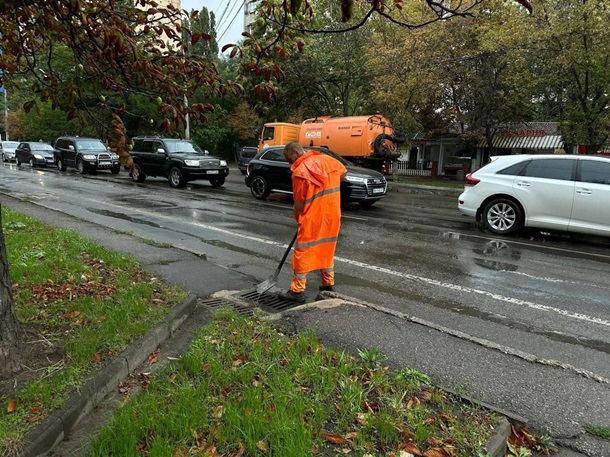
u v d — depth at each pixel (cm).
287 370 323
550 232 981
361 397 290
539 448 272
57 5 279
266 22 288
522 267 695
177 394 287
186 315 434
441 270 665
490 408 298
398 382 317
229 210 1206
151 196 1480
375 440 256
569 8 1670
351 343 386
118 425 253
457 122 2869
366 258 728
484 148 3175
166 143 1831
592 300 549
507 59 1908
